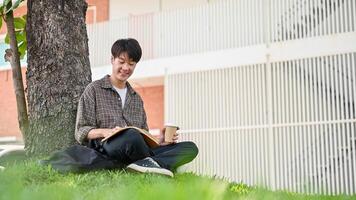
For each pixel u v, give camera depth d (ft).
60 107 15.76
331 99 35.32
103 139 13.10
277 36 37.93
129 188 1.64
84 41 16.70
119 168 13.14
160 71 41.98
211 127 39.37
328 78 35.47
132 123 14.62
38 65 16.10
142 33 43.42
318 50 36.04
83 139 13.71
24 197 1.32
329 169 34.42
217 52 39.73
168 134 14.24
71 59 16.12
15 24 20.02
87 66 16.63
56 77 15.92
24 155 15.62
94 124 14.01
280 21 37.88
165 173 12.57
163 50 42.29
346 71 35.12
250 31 38.88
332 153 34.42
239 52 38.78
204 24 40.86
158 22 42.80
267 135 36.91
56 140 15.61
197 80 40.42
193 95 40.37
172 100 41.14
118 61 14.21
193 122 40.06
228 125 38.68
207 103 39.73
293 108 36.45
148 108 48.70
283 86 37.01
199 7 41.22
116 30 44.37
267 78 37.37
